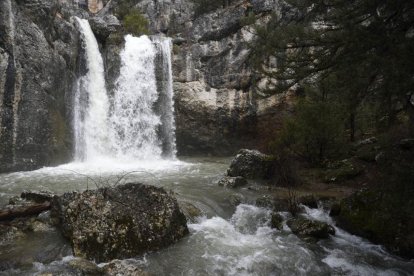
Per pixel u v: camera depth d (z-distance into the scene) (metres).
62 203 8.27
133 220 7.68
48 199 9.13
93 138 20.67
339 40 8.77
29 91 16.30
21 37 16.06
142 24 27.72
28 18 16.58
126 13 31.67
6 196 11.12
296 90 21.83
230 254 7.69
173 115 24.67
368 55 7.39
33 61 16.56
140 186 8.46
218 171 17.06
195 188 12.42
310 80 14.90
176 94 24.62
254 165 13.73
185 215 9.31
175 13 27.69
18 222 8.27
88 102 20.75
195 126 24.75
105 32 22.77
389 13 7.91
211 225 9.22
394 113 8.45
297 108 15.78
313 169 14.92
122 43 23.44
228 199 10.96
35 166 16.42
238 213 10.08
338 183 13.01
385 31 7.56
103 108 21.62
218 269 7.09
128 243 7.38
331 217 10.00
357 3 8.55
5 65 15.19
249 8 23.69
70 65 19.44
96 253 7.09
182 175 15.65
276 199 10.76
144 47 23.98
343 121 15.37
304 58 10.11
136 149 22.86
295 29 9.57
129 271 6.60
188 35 25.56
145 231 7.68
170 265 7.11
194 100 24.45
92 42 21.75
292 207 10.15
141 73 23.70
